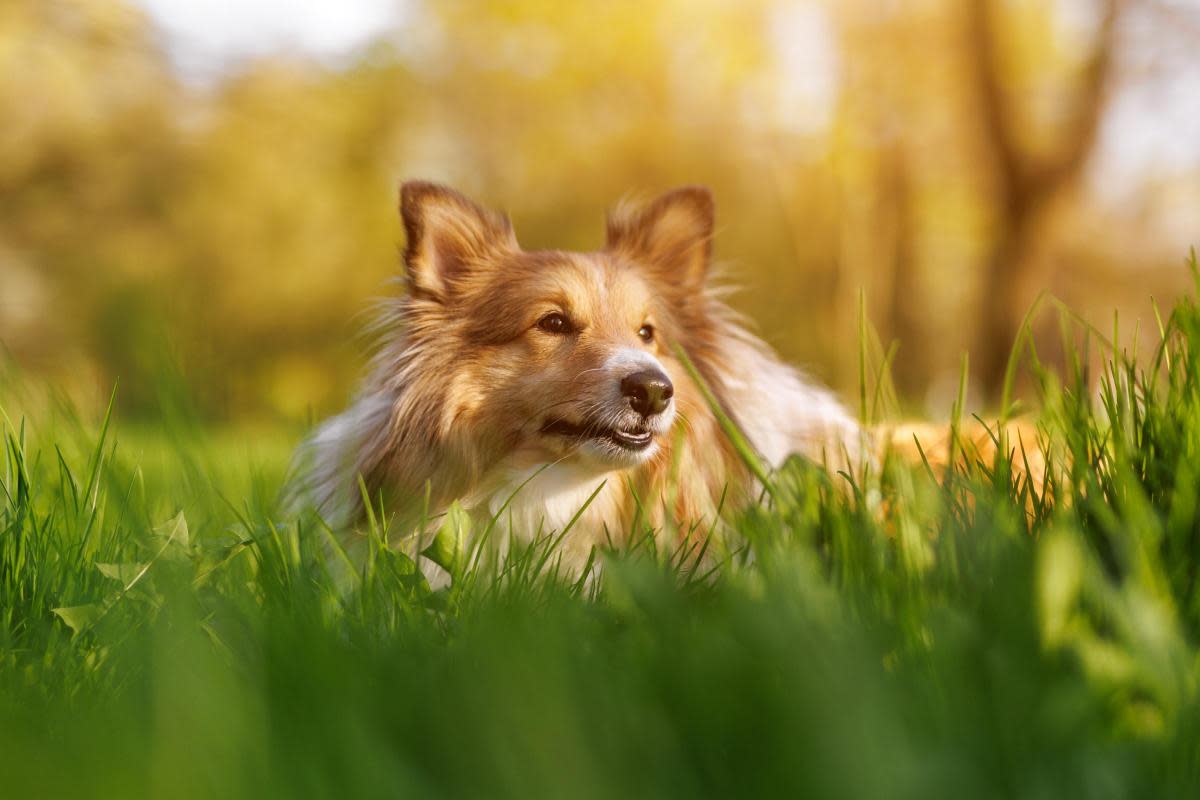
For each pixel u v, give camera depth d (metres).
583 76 30.94
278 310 30.33
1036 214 27.84
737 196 30.92
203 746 1.97
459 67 31.98
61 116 28.78
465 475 4.88
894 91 29.20
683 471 4.95
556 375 4.75
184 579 3.06
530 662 2.22
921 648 2.39
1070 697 2.06
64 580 3.30
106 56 30.05
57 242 28.86
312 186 31.64
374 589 3.22
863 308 3.97
